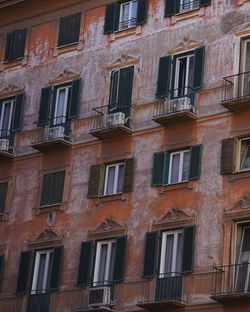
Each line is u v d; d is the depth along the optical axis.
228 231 53.75
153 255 55.94
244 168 54.88
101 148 61.06
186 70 59.06
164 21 61.03
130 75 61.38
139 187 58.25
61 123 63.62
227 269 52.97
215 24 58.47
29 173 64.38
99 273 58.41
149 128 59.16
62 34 66.38
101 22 64.56
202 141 56.56
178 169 57.38
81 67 64.31
